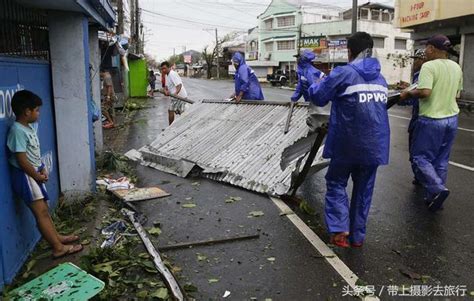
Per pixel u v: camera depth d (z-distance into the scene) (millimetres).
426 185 5051
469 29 19672
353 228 4191
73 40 5133
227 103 8328
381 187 6223
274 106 7172
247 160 6387
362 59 3873
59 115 5211
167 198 5734
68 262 3822
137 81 24719
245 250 4164
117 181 6402
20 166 3525
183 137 8055
